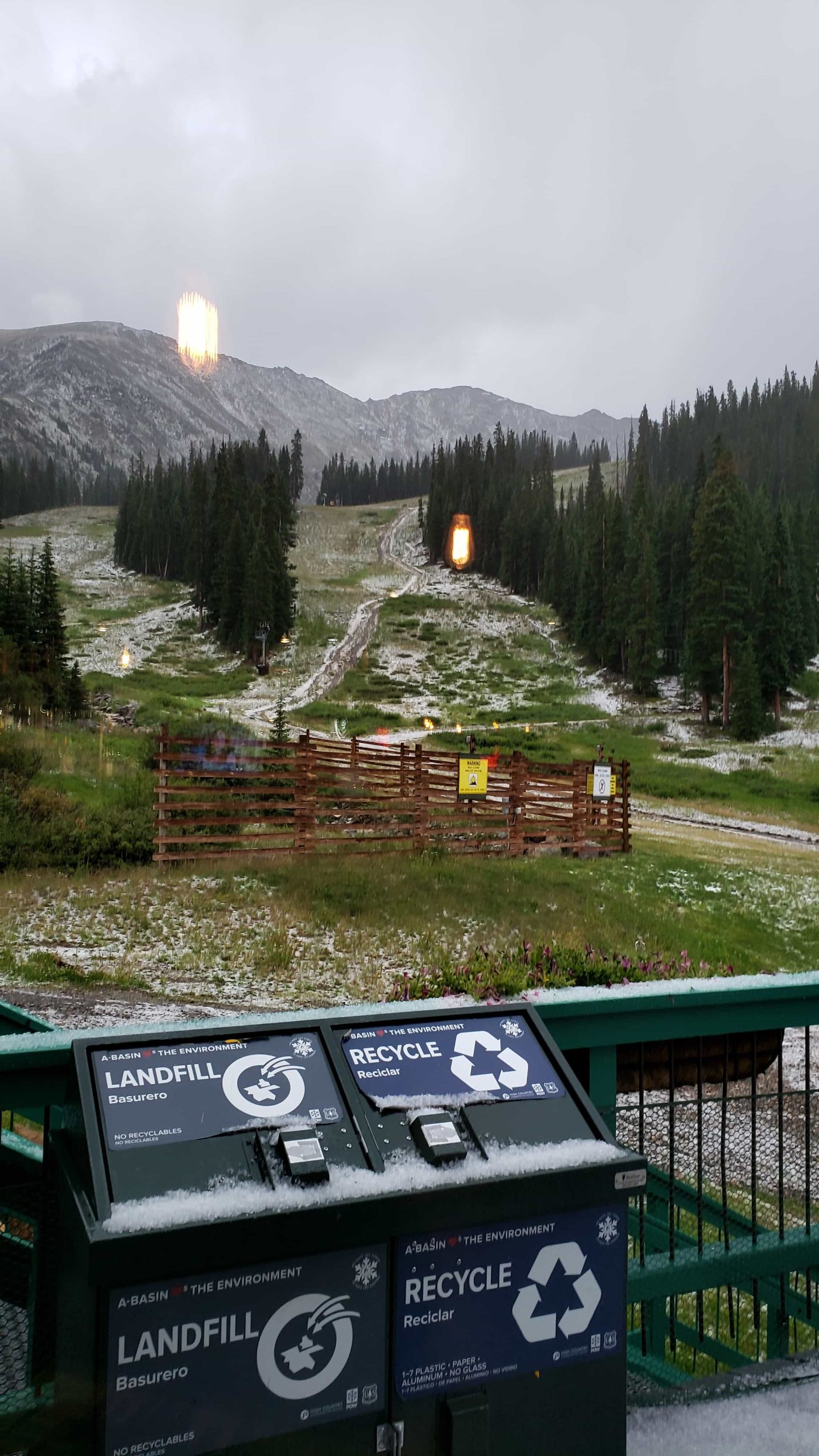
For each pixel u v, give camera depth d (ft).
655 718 231.30
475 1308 6.35
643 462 343.26
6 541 528.22
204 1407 5.61
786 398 649.20
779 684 224.33
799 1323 12.98
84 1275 5.41
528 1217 6.48
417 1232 6.13
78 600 376.68
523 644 317.42
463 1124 6.71
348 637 317.01
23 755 70.03
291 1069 6.72
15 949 40.34
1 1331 7.00
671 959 44.32
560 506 607.78
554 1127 6.90
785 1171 14.30
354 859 62.64
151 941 43.29
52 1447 6.04
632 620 258.37
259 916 48.21
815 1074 20.81
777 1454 7.91
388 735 193.06
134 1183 5.69
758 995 9.07
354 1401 6.00
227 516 341.62
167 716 169.17
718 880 75.72
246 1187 5.84
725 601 217.97
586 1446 6.66
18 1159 8.19
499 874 63.31
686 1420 8.42
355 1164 6.20
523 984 28.35
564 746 193.26
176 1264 5.46
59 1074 6.73
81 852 54.85
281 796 71.10
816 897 73.97
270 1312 5.78
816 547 312.09
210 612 338.75
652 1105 9.27
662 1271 9.07
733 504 221.05
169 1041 6.63
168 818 58.34
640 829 111.55
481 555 446.60
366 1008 7.43
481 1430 6.30
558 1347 6.60
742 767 173.37
